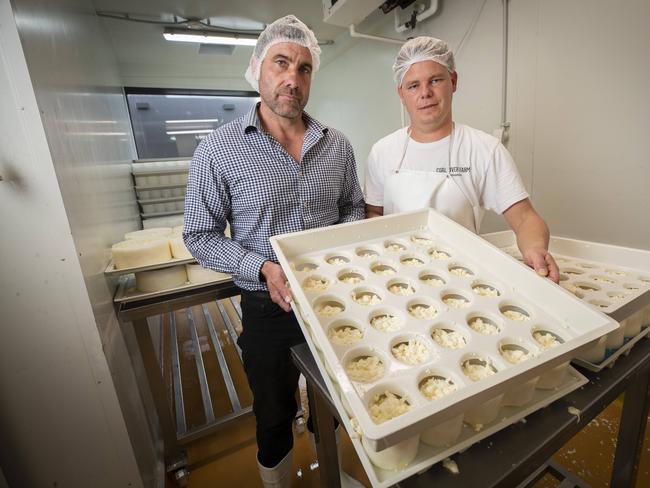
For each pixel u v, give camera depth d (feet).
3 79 2.31
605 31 4.59
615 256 2.81
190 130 12.39
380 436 1.13
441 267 2.56
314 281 2.41
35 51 2.61
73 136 3.26
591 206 5.15
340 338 1.91
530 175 5.91
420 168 3.60
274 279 2.56
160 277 4.03
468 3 6.40
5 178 2.39
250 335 3.31
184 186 8.00
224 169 2.99
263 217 3.12
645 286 2.27
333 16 7.15
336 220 3.66
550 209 5.71
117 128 6.91
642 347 2.28
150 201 7.59
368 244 2.88
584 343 1.57
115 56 9.64
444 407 1.24
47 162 2.51
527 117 5.79
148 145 11.97
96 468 3.05
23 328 2.59
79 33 4.58
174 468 4.22
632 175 4.62
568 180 5.37
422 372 1.67
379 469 1.42
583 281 2.54
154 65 11.08
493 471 1.54
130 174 7.32
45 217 2.55
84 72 4.48
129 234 4.96
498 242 3.39
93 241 3.35
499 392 1.39
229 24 8.55
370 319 2.08
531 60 5.56
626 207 4.75
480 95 6.52
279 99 2.98
